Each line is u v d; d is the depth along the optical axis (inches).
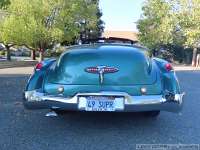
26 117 131.2
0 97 175.5
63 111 132.4
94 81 112.2
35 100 114.3
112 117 131.0
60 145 98.8
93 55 114.8
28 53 1047.6
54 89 113.5
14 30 636.7
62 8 644.7
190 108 153.4
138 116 133.3
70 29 657.6
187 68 519.8
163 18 787.4
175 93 112.9
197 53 715.4
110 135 109.0
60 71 115.0
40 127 117.4
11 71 395.2
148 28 872.9
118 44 123.0
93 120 126.8
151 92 111.7
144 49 121.0
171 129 116.8
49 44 664.4
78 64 114.2
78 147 97.3
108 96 110.3
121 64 113.2
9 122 123.6
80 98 111.6
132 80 112.0
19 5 634.2
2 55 972.6
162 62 118.8
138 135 109.4
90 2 698.2
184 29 735.7
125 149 96.0
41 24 637.3
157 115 132.0
